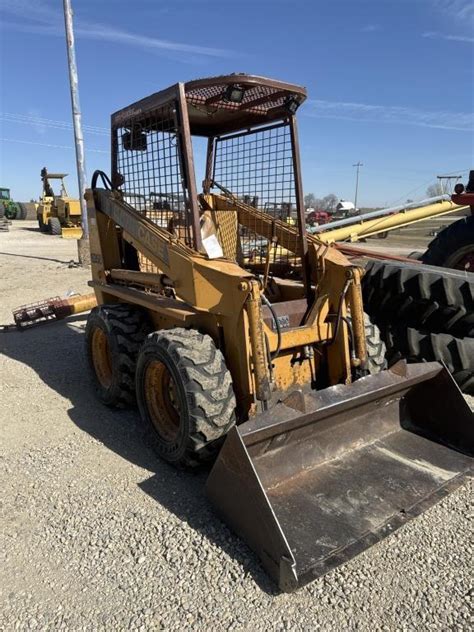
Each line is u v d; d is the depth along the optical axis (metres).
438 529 2.76
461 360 4.05
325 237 9.46
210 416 3.00
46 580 2.49
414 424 3.52
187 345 3.10
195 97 3.54
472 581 2.41
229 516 2.71
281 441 2.86
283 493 2.84
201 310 3.25
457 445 3.30
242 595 2.36
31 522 2.91
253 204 4.25
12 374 5.34
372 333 3.76
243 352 3.12
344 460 3.15
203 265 3.20
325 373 3.70
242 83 3.15
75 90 12.68
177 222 3.54
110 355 4.15
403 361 3.21
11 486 3.26
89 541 2.74
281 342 3.28
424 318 4.30
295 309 3.68
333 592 2.36
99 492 3.17
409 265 4.60
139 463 3.51
